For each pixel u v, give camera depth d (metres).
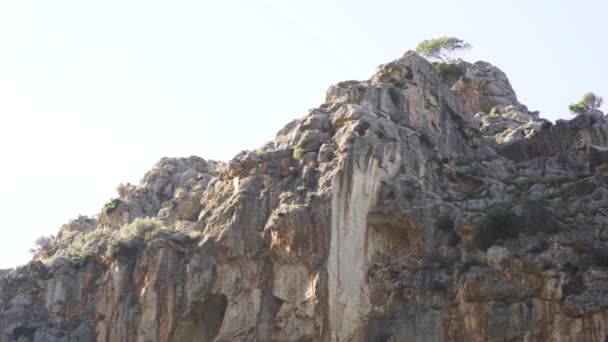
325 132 103.31
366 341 92.94
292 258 95.56
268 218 99.69
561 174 106.38
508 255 91.38
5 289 119.31
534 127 116.50
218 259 100.94
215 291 100.25
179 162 136.38
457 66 142.50
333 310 92.56
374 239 96.81
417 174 100.62
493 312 89.44
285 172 102.12
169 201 125.50
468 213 95.50
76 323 113.88
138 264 107.44
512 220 94.12
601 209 96.50
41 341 111.75
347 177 96.56
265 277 97.88
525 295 89.31
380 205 96.94
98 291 112.38
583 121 111.12
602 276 87.88
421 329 90.94
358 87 108.06
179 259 104.50
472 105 137.38
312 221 95.06
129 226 115.81
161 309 102.75
